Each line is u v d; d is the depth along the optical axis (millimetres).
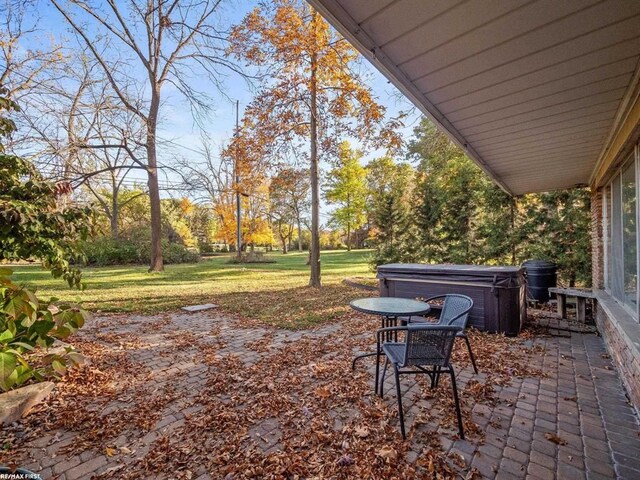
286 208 27828
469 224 9609
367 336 4762
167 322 5695
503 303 4645
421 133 14875
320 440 2238
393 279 5762
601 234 5684
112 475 1935
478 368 3488
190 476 1915
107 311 6551
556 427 2393
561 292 5555
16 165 3232
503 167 4910
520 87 2256
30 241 2980
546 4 1456
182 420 2535
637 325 3074
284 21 8727
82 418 2553
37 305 2168
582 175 5742
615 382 3146
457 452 2107
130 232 19969
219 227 27609
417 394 2912
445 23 1582
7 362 1859
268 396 2910
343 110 9617
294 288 9703
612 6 1468
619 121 2857
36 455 2119
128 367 3631
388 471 1928
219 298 8008
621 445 2170
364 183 26125
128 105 10555
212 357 3943
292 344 4438
